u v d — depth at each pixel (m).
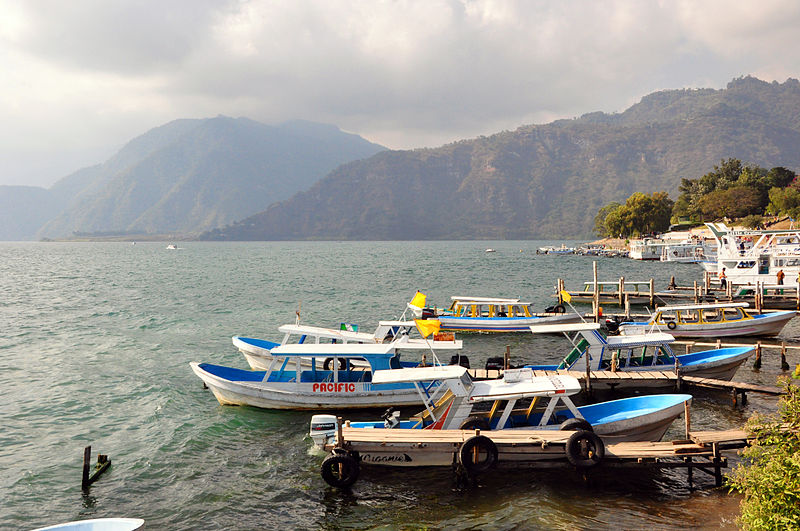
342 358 25.80
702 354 29.20
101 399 27.05
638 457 17.14
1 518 16.14
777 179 182.62
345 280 96.12
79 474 18.95
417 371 19.78
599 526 15.02
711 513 15.62
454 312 45.56
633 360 28.11
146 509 16.62
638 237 190.62
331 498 17.03
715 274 74.56
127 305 63.09
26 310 58.91
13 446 21.41
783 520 10.56
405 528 15.25
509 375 20.03
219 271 124.19
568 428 18.62
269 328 47.66
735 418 23.05
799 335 41.62
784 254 62.75
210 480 18.39
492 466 17.44
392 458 18.25
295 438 21.84
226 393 25.05
